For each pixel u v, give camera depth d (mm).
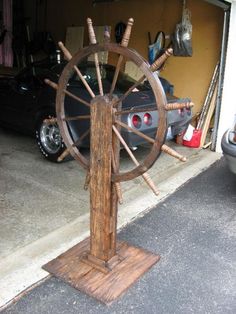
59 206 3357
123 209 3346
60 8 8094
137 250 2643
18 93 4938
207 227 3105
